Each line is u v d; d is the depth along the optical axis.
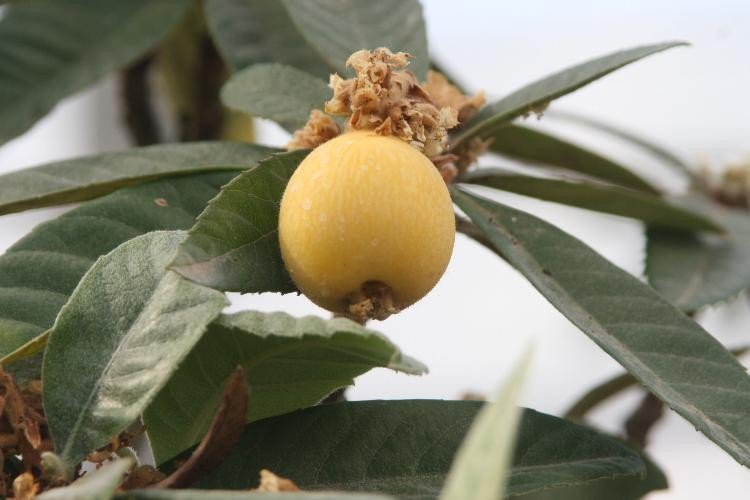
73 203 0.59
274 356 0.52
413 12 0.63
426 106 0.54
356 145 0.51
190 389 0.52
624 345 0.56
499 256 0.62
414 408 0.54
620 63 0.57
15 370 0.54
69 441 0.50
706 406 0.55
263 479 0.47
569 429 0.54
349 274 0.51
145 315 0.51
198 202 0.58
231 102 0.61
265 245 0.52
